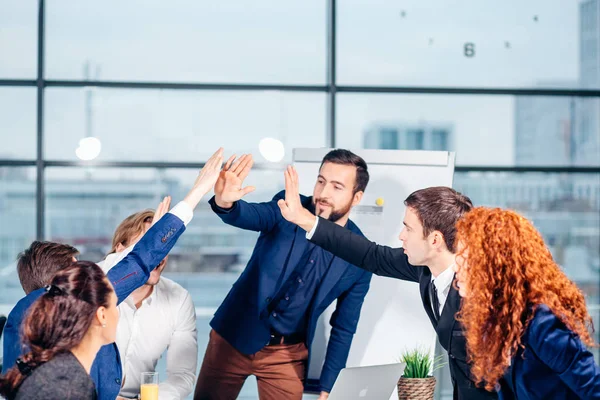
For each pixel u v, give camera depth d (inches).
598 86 244.5
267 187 237.5
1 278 235.0
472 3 242.4
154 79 237.0
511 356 75.6
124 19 235.6
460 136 243.3
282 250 125.4
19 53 233.1
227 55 238.4
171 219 89.7
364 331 134.4
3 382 67.6
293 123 240.1
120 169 237.6
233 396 130.0
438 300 96.3
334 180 128.3
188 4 237.3
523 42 243.6
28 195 235.1
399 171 135.8
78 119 235.6
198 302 244.7
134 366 116.2
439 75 242.4
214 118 237.9
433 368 134.0
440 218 93.2
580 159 246.2
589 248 248.8
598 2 242.7
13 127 233.8
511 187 245.6
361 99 240.5
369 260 107.3
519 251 76.2
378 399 100.6
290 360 127.1
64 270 71.4
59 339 68.0
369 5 240.4
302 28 239.9
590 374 71.3
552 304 74.2
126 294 84.5
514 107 243.8
